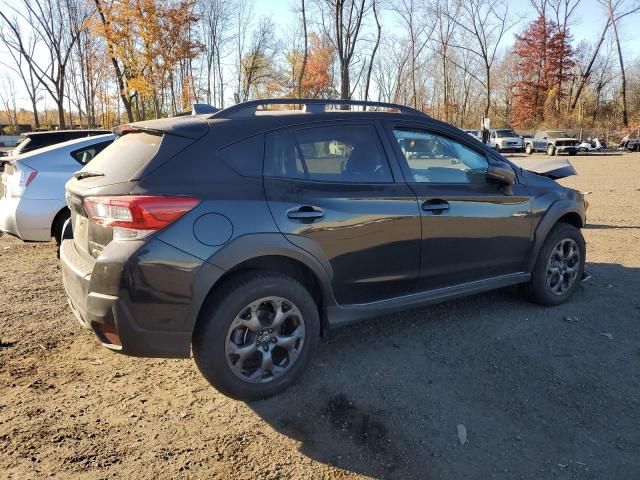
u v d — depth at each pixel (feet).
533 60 173.88
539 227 14.01
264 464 8.39
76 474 8.10
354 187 10.97
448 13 112.37
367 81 71.31
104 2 83.66
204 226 9.14
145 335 8.99
